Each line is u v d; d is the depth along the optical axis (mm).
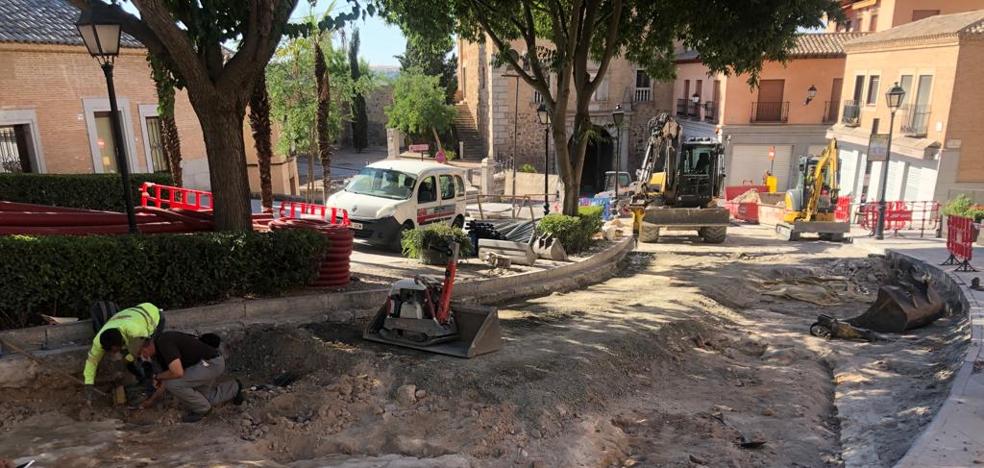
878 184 27875
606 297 11789
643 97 39688
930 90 24094
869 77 28578
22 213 7934
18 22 15688
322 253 9078
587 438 6121
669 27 16500
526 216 25797
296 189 26766
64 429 5531
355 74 42719
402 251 13086
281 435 5730
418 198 14023
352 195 14070
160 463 4980
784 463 6059
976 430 5977
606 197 26547
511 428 6082
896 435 6352
